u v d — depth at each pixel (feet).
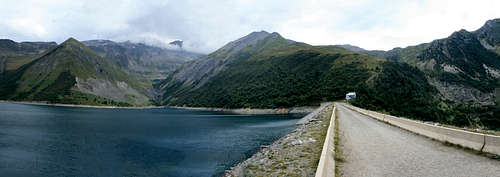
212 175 80.79
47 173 92.27
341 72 529.45
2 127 223.30
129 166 98.27
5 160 108.78
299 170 35.68
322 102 429.79
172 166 95.86
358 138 56.44
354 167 31.71
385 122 100.99
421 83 473.26
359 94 371.15
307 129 90.89
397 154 38.63
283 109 478.18
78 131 208.33
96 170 94.32
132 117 399.44
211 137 167.12
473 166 30.32
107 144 146.30
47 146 140.87
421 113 294.46
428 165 31.55
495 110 302.04
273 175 36.19
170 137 171.22
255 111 520.83
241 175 43.86
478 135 38.99
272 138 150.61
